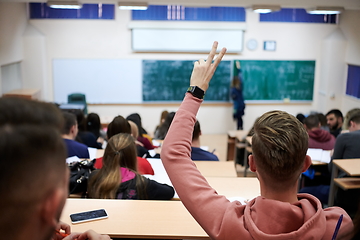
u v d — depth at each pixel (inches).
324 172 151.9
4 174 15.4
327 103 304.8
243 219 31.2
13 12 253.9
